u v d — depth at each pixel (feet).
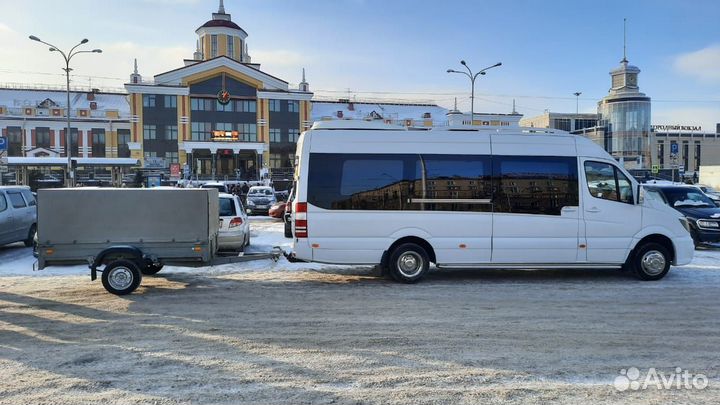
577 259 31.17
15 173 153.89
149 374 15.81
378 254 30.09
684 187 51.13
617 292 27.76
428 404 13.67
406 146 30.53
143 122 204.03
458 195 30.50
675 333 20.10
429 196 30.32
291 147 222.89
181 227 28.19
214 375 15.74
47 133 211.41
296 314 23.13
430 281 30.91
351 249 29.94
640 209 31.60
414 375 15.70
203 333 20.22
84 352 17.90
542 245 30.81
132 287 27.27
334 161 30.09
